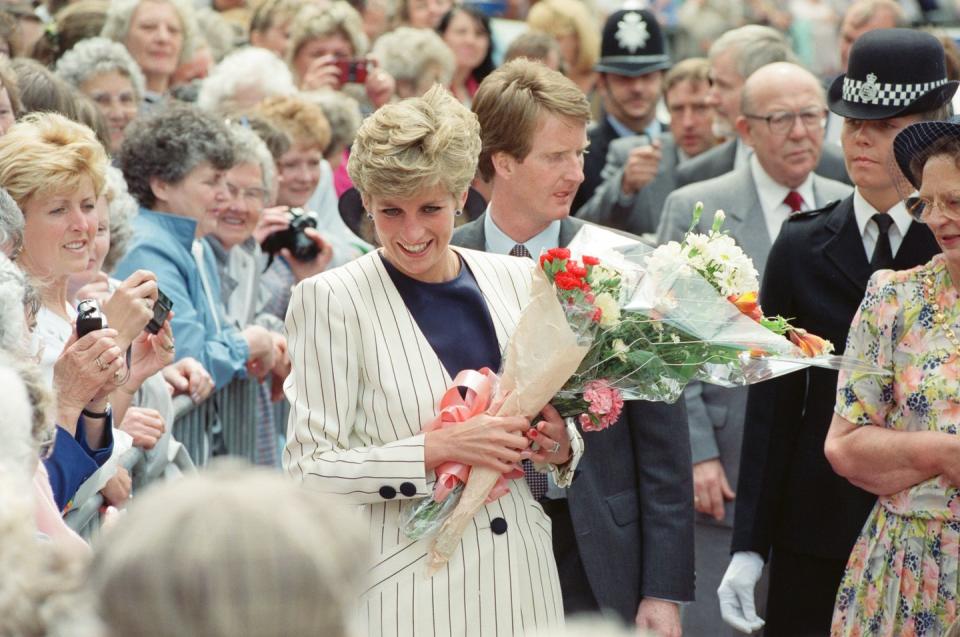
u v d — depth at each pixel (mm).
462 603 13016
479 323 13695
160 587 6363
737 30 29875
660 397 13422
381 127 12914
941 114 17719
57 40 30188
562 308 12727
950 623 14391
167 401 18422
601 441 15758
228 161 21906
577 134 16391
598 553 15562
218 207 21953
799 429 17672
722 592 17703
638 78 32781
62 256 15867
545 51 34750
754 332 12938
